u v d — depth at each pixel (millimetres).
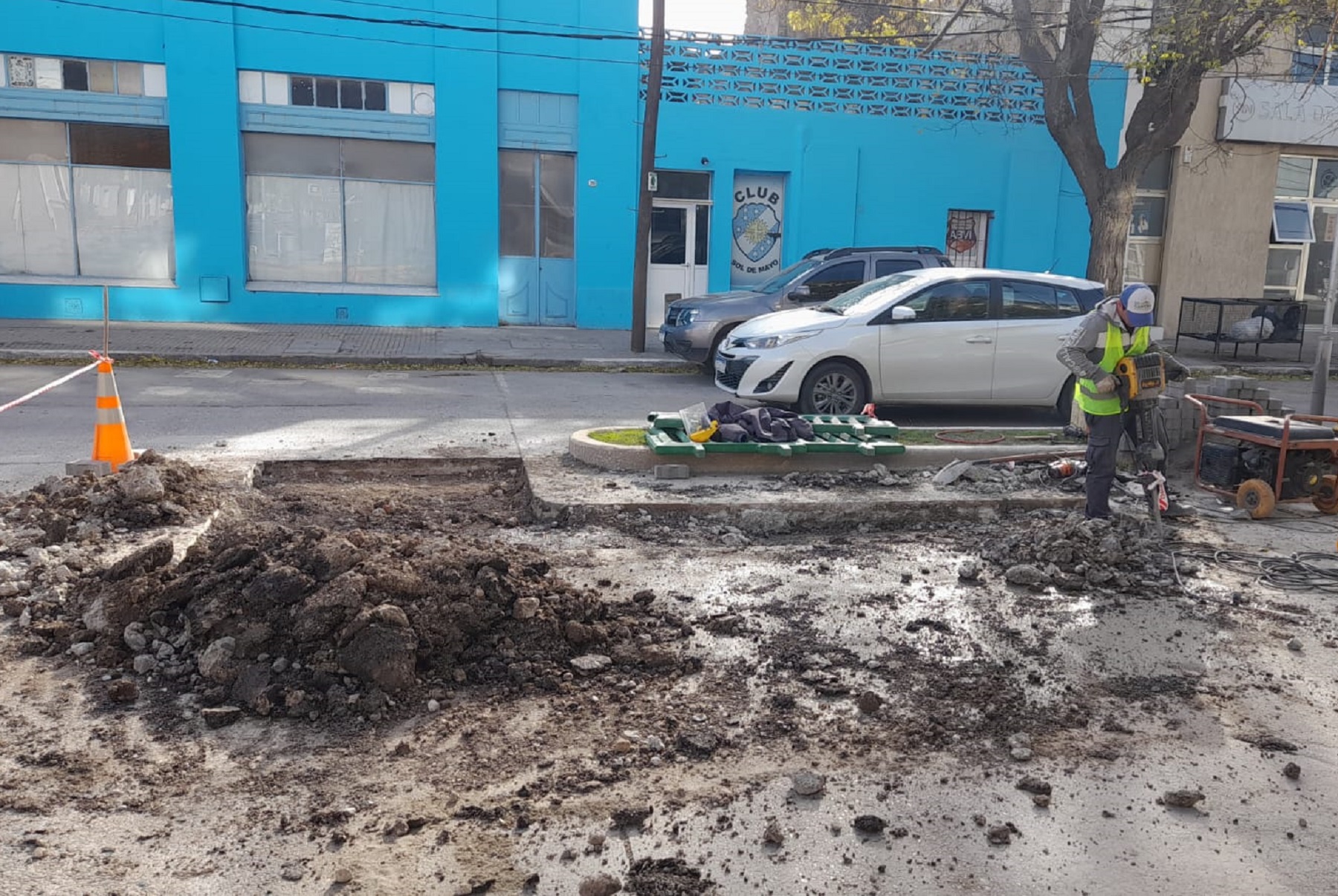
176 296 18219
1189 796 3682
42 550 5652
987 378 11109
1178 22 14758
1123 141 21391
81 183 17922
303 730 4043
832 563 6312
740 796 3672
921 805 3641
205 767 3762
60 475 7438
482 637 4652
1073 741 4145
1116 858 3363
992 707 4387
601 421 10922
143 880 3109
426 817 3486
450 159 18797
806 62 19844
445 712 4223
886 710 4352
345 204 18875
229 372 14125
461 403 12062
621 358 16344
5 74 17234
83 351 14602
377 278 19312
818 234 20422
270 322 18625
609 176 19531
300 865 3205
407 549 4992
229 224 18125
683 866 3260
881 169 20469
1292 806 3707
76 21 17172
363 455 8695
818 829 3479
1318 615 5621
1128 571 6168
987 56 20531
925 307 11086
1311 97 21250
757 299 14320
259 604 4480
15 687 4289
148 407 10984
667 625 5176
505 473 8648
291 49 17906
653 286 20234
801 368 10727
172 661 4461
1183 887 3223
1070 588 5898
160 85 17703
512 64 18812
